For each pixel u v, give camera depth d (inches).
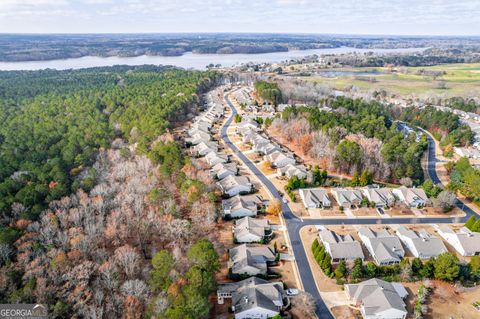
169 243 3334.2
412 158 4867.1
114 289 2701.8
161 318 2268.7
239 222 3695.9
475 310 2711.6
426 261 3233.3
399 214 4010.8
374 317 2593.5
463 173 4640.8
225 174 4788.4
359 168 4857.3
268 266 3157.0
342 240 3412.9
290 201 4232.3
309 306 2642.7
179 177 4173.2
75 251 2925.7
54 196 3782.0
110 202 3791.8
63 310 2464.3
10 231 3100.4
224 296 2802.7
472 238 3393.2
